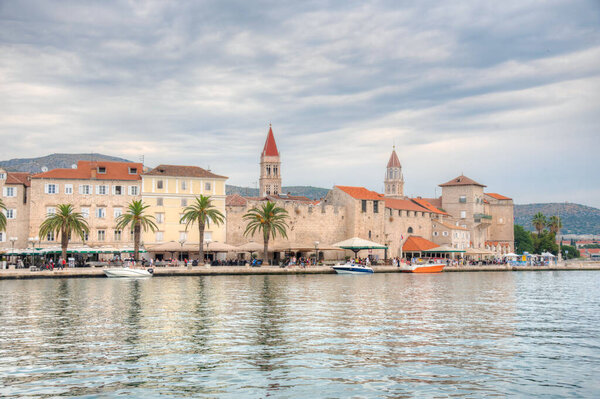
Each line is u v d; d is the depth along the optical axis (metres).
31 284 70.31
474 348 29.55
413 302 51.31
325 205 131.75
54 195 105.88
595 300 56.25
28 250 91.88
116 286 67.38
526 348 29.64
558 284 83.88
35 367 25.23
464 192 177.50
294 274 98.44
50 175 106.12
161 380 23.33
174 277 86.06
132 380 23.33
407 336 32.75
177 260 102.00
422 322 38.25
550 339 32.31
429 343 30.73
